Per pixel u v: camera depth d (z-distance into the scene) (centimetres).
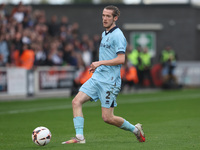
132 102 5606
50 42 7406
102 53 2408
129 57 7769
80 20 10231
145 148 2269
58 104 5331
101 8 10300
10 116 4159
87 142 2491
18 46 6594
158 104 5366
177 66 8519
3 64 6412
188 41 10794
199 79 8888
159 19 10619
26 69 6450
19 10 7312
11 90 6272
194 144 2473
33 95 6562
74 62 7462
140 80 8000
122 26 10450
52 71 6800
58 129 3294
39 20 7825
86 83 2389
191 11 10756
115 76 2370
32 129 3303
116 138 2781
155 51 10612
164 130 3203
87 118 3978
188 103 5516
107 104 2358
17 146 2492
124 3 10450
